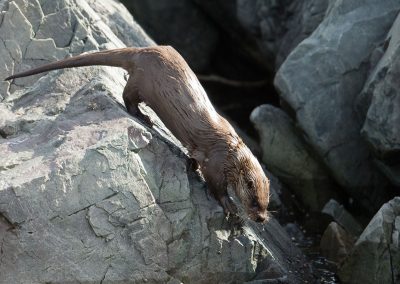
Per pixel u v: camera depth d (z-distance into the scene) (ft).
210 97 164.86
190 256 84.74
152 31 165.89
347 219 114.52
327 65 117.70
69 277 79.00
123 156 81.71
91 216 79.71
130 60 89.35
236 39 161.27
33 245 78.28
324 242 108.88
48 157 81.71
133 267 81.15
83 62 90.84
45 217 78.54
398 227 95.76
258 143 140.36
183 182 84.38
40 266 78.48
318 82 117.60
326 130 116.47
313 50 118.83
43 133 86.17
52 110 90.99
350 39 118.01
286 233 110.11
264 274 90.53
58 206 78.89
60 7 107.04
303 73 118.21
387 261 95.45
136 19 165.68
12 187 77.97
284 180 124.67
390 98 105.19
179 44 166.81
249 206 85.61
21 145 84.64
